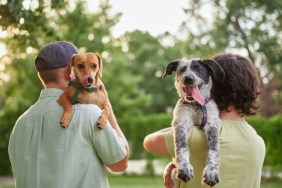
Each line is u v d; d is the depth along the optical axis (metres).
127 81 27.09
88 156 3.56
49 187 3.53
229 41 24.45
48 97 3.71
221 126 3.59
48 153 3.58
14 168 3.72
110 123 3.75
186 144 3.55
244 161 3.52
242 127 3.61
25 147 3.65
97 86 3.65
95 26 21.45
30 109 3.74
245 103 3.64
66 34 19.75
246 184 3.52
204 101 3.57
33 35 8.52
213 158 3.45
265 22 23.69
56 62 3.73
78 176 3.54
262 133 20.22
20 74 25.23
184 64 3.76
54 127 3.60
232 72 3.65
